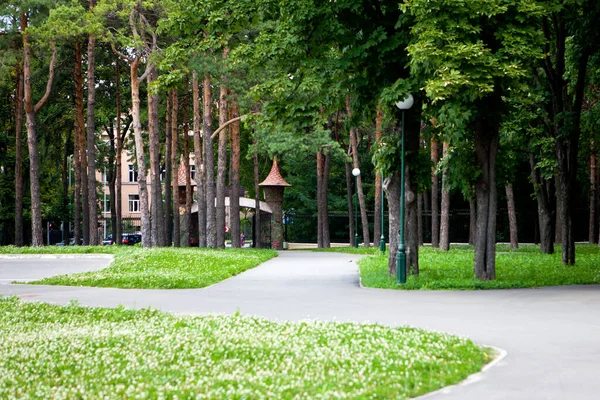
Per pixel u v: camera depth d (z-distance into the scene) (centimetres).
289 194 7194
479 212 2238
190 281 2331
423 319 1416
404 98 2109
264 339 1073
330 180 7325
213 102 5784
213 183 4500
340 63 2217
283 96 2358
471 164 2233
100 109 5728
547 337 1188
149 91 2575
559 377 881
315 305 1689
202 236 4831
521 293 1917
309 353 963
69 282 2362
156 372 865
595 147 4272
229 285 2319
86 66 5372
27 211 6081
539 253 3941
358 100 2330
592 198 5162
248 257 3706
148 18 4197
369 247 5319
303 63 2306
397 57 2191
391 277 2388
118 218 5462
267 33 2367
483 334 1220
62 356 973
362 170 7038
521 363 969
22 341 1115
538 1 2094
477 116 2152
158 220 4622
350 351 981
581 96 2775
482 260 2227
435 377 856
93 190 4616
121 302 1800
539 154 3619
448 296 1862
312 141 4747
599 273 2462
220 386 785
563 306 1625
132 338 1105
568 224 2898
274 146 4631
